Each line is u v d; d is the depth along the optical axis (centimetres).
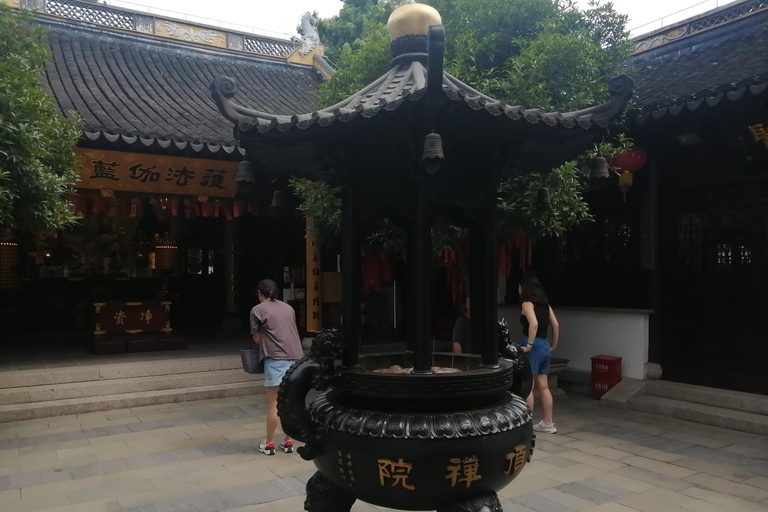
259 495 467
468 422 272
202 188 934
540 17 676
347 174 310
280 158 323
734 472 525
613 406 782
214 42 1341
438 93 245
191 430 668
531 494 470
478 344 351
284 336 570
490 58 669
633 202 849
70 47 1176
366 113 258
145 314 1064
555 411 764
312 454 294
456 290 738
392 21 328
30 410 721
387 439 267
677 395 756
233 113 280
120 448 596
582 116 288
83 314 1395
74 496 466
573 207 643
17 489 482
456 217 357
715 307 762
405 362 355
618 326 852
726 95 612
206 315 1620
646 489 482
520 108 271
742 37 866
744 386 727
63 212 616
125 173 865
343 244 316
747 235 727
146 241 1555
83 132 752
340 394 313
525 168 341
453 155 304
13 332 1334
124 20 1265
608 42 738
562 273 955
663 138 778
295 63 1416
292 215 1148
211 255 1644
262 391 873
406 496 273
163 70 1207
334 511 314
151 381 830
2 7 597
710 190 765
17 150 539
